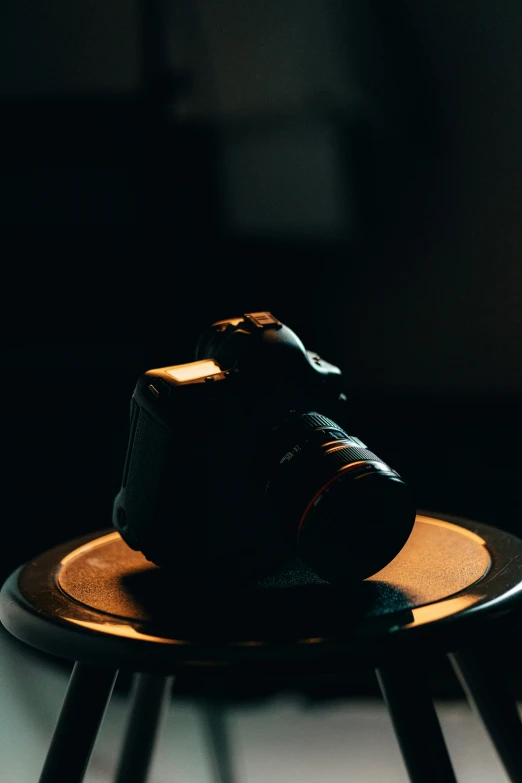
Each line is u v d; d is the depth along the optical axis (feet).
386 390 8.04
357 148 7.40
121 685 6.40
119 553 4.10
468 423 7.95
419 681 3.53
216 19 6.95
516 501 7.57
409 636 3.48
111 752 5.51
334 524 3.57
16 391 8.03
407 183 7.43
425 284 7.71
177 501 3.77
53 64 7.18
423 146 7.30
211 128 7.42
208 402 3.74
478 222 7.45
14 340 7.95
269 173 7.52
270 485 3.73
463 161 7.29
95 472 8.03
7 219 7.64
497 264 7.52
